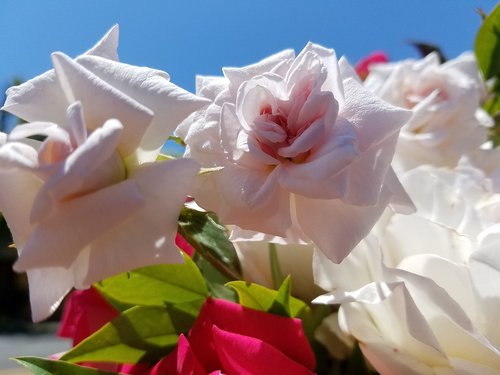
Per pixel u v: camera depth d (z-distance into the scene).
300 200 0.17
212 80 0.19
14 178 0.15
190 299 0.21
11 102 0.16
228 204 0.16
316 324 0.21
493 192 0.24
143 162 0.16
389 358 0.18
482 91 0.34
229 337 0.18
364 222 0.17
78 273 0.15
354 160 0.16
